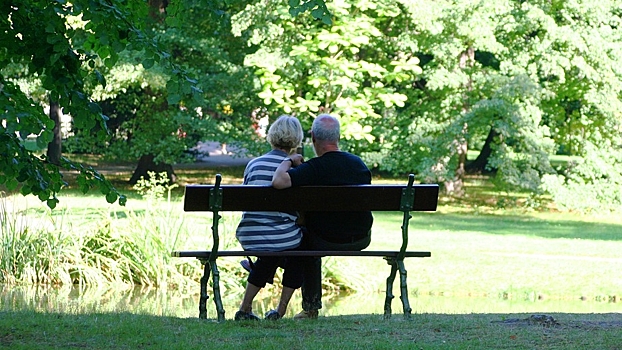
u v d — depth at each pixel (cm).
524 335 994
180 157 4384
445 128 3775
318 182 1125
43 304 1656
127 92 4369
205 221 2469
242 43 4162
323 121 1155
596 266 2112
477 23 3619
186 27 3931
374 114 3644
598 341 952
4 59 1071
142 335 970
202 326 1039
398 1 3516
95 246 2114
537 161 3694
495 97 3703
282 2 3484
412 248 2327
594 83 3762
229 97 4012
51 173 1045
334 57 3675
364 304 1812
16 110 952
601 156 3725
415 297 1922
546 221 3481
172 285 2017
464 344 929
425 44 3769
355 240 1159
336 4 3369
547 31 3694
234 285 2008
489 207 3997
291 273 1189
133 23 1023
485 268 2083
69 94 1012
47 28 956
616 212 3888
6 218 2072
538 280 2000
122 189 4331
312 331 1019
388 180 5025
